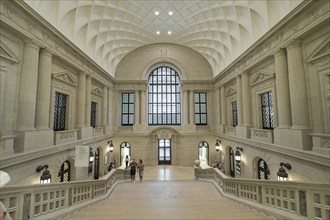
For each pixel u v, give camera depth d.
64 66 10.55
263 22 10.05
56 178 9.12
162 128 19.48
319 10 6.39
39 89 8.24
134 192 8.45
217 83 18.28
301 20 7.23
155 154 19.56
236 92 14.76
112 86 18.72
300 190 3.96
